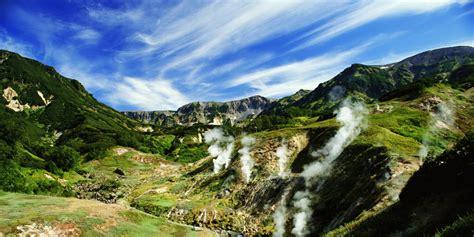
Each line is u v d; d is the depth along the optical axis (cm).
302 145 7219
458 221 1419
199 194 6781
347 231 2620
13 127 12288
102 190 8844
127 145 17725
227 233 4800
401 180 3512
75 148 16738
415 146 4950
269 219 4966
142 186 8612
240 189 6356
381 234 2203
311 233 4059
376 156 4562
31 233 3344
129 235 3928
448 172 2095
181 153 17350
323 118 10369
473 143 2020
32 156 11325
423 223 1944
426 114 6938
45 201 4550
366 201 3525
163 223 4656
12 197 4738
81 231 3638
